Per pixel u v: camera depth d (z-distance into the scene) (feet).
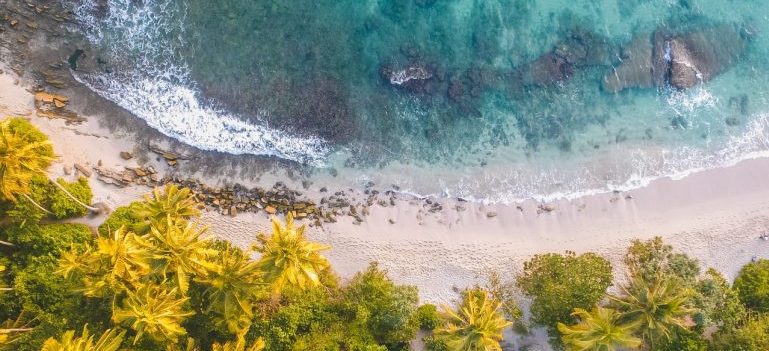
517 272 111.14
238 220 109.19
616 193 115.34
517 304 109.40
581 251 112.78
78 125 108.47
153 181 108.47
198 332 95.50
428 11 116.16
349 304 101.76
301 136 113.29
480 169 115.03
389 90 115.65
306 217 110.42
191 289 91.56
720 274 108.99
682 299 91.25
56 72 109.40
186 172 109.70
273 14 114.83
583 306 99.30
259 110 113.19
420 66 116.06
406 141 114.93
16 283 94.12
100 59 111.04
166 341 88.58
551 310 100.94
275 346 98.43
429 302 109.60
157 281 87.97
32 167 84.38
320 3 115.65
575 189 115.34
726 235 114.42
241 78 113.60
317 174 112.27
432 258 111.04
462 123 116.06
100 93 110.11
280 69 114.42
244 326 94.17
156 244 82.07
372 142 114.42
